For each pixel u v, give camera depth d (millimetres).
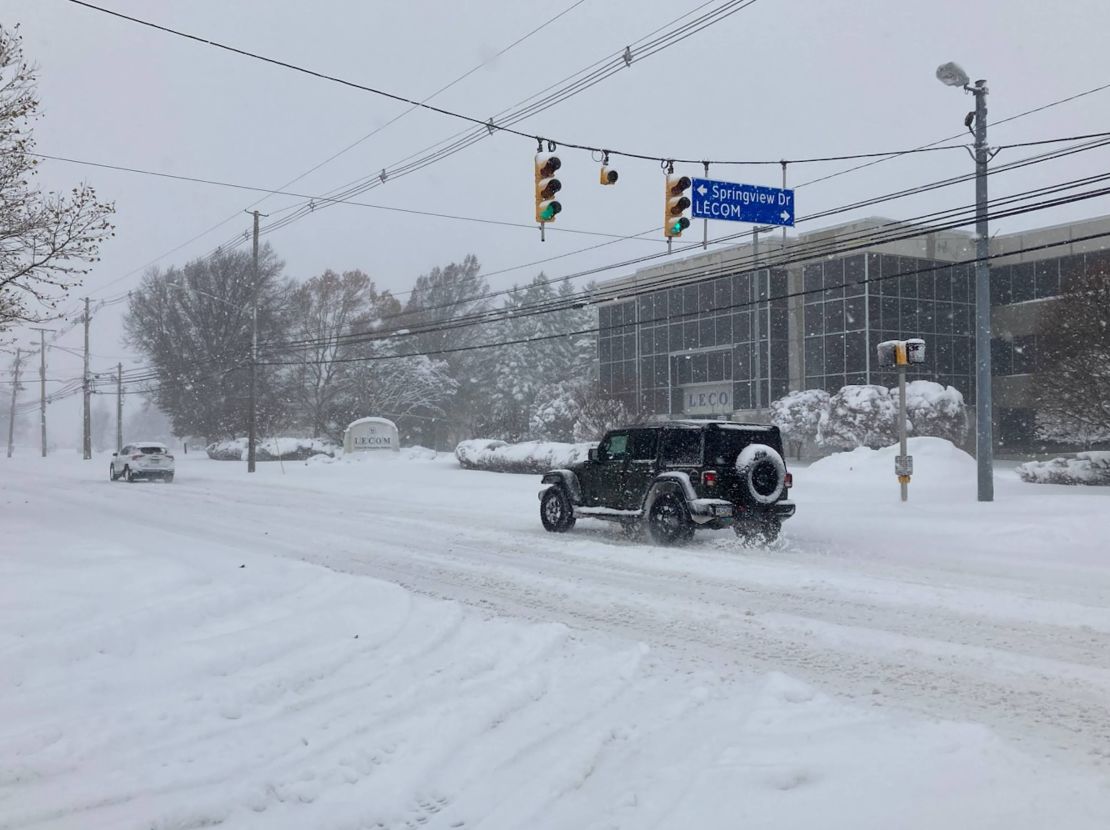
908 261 45938
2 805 4555
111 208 18719
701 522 14188
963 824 4332
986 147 19047
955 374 47375
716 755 5305
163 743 5504
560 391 66250
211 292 63094
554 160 16547
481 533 16875
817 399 41656
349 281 67125
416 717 5992
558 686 6816
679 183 17938
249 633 8023
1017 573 11672
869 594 10359
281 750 5418
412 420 75188
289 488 31906
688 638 8398
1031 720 5926
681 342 53594
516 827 4426
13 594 9133
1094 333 27172
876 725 5809
